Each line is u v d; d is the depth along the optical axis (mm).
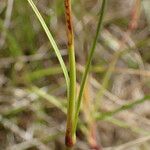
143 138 239
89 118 230
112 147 256
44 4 297
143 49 318
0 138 266
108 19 325
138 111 293
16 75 280
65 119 280
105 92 283
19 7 286
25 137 265
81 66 276
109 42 314
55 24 304
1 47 290
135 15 279
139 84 305
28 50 293
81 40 293
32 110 269
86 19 307
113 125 282
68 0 140
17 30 291
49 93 279
